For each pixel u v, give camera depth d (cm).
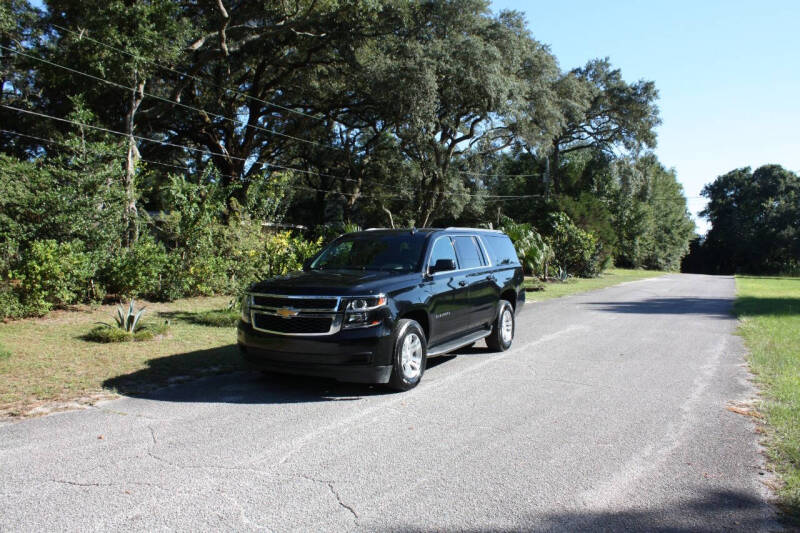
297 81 3541
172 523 304
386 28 3048
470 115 3791
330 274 648
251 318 607
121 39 1984
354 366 563
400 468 390
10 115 2702
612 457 414
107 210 1305
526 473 383
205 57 2669
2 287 1023
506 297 914
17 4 2394
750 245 7606
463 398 580
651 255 6312
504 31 3244
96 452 412
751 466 396
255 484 359
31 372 653
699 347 895
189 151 3900
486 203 6009
